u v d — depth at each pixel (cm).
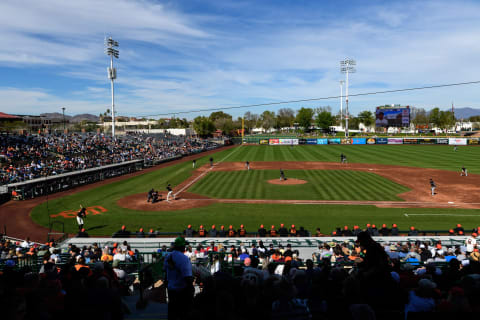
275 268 1070
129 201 3547
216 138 13400
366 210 3084
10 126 8150
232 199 3566
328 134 18425
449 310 461
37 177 4203
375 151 8600
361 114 19375
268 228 2639
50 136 6788
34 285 606
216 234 2372
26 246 2047
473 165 5844
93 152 6438
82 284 557
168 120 19925
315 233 2516
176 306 555
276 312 498
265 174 5156
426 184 4244
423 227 2597
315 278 627
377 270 517
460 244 2002
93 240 2191
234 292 566
